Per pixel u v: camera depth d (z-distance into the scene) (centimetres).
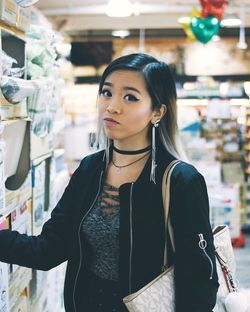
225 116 643
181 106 664
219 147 666
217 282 131
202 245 126
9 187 159
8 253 133
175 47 725
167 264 131
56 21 646
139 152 136
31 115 176
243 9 564
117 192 134
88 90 696
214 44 721
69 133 655
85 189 140
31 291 189
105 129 132
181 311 127
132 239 129
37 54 180
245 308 153
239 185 627
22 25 156
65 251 146
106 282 133
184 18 462
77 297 138
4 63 138
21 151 171
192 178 129
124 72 129
